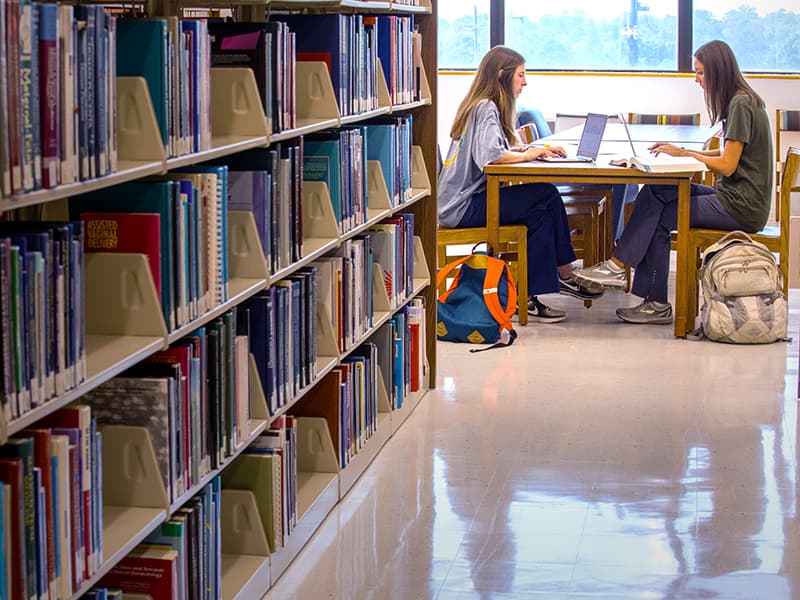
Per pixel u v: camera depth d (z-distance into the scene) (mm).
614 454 4082
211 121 2945
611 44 9875
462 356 5504
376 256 4270
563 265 6285
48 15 1866
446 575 3107
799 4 9547
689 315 6008
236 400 2809
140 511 2381
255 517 2986
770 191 5840
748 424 4418
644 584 3043
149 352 2295
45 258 1926
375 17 4086
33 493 1906
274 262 3076
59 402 1963
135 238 2361
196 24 2527
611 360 5391
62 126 1936
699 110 9750
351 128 3984
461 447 4180
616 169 5707
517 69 6012
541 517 3514
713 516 3514
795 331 5977
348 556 3240
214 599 2707
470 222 6012
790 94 9602
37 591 1926
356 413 3830
